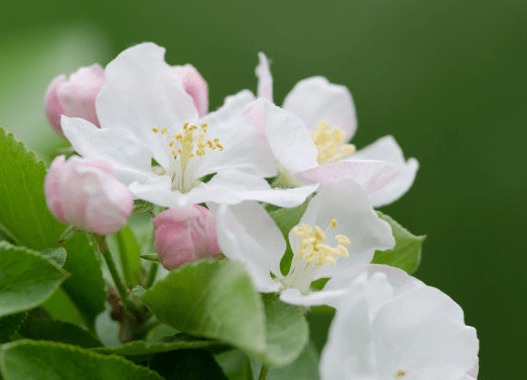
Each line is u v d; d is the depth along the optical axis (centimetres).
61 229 35
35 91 43
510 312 59
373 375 32
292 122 35
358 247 35
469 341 34
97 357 32
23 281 33
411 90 64
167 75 36
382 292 33
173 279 33
